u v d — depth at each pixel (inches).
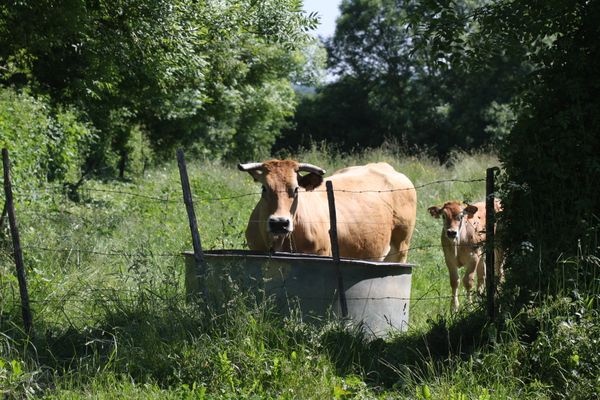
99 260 444.1
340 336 321.1
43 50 693.3
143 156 1378.0
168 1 656.4
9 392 273.7
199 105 1093.8
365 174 463.5
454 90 2305.6
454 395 275.7
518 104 354.0
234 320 309.1
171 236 539.5
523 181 333.4
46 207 531.2
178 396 276.7
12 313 349.1
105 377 289.6
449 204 487.2
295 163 385.4
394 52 2571.4
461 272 537.3
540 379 292.7
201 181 816.9
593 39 343.3
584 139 326.3
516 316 305.7
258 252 362.0
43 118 669.9
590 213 322.0
